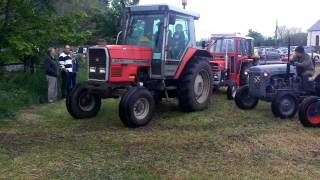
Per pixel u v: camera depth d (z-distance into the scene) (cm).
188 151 710
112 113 1038
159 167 624
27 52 1198
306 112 898
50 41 1308
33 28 1271
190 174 595
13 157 666
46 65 1196
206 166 632
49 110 1069
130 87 913
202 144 755
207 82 1090
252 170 616
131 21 1022
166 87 1004
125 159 661
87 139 783
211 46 1441
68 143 754
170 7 978
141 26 1008
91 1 2025
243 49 1461
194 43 1067
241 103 1109
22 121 938
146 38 995
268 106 1167
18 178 575
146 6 995
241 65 1448
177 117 994
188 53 1034
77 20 1349
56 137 797
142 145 744
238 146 744
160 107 1113
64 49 1298
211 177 585
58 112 1045
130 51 937
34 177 580
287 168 627
